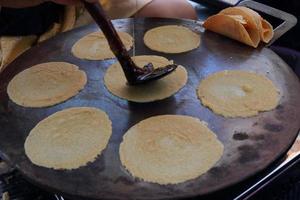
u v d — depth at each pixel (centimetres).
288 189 60
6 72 68
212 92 60
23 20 92
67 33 77
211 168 48
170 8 97
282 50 89
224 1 112
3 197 64
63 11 95
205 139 52
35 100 61
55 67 68
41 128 56
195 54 69
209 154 50
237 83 62
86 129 55
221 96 60
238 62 67
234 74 64
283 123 54
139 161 50
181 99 60
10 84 65
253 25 70
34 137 55
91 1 55
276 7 96
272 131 53
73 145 53
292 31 94
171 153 51
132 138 53
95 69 67
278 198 59
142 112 58
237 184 47
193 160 50
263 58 67
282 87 61
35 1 85
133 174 49
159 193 46
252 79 62
